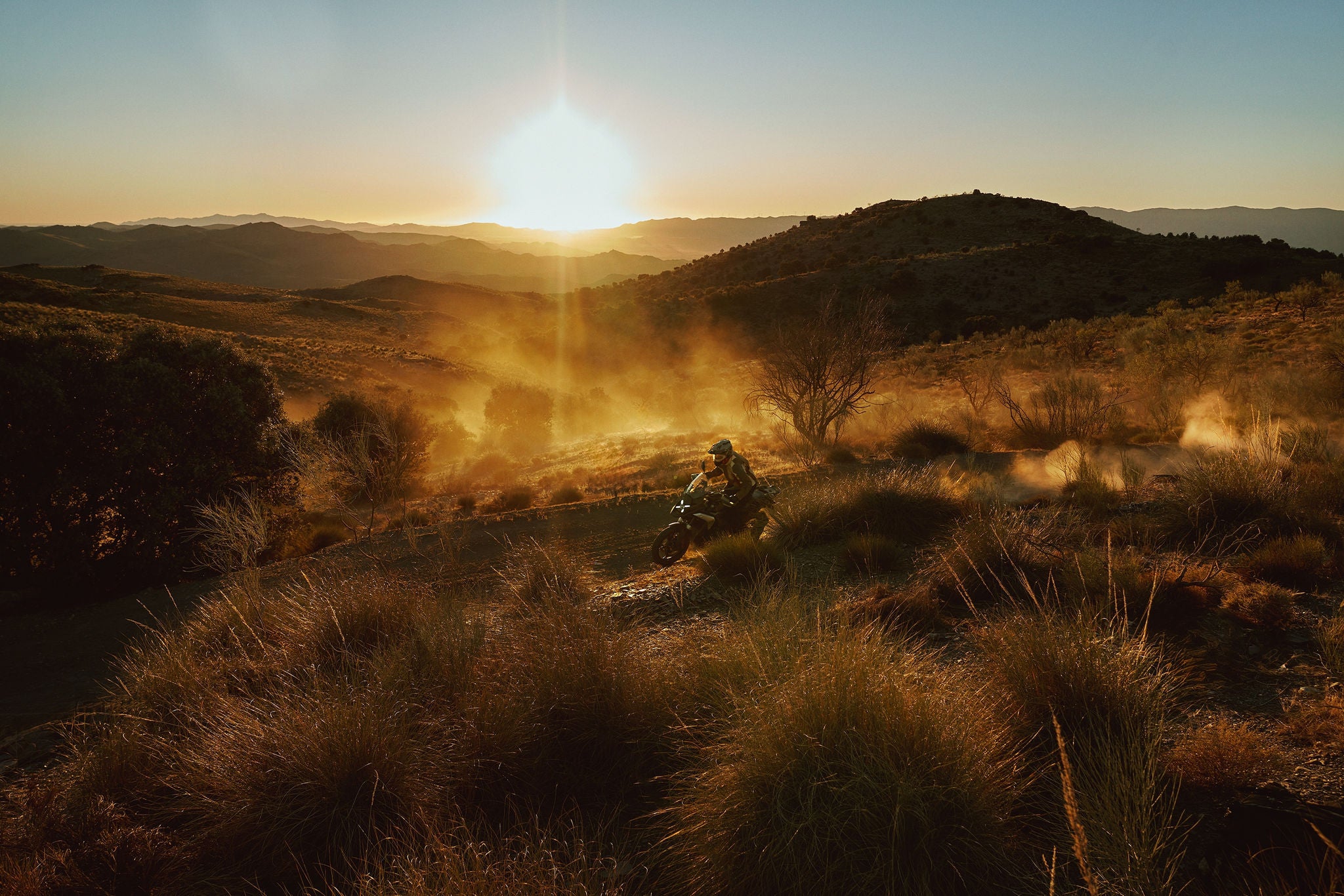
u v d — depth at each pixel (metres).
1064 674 3.33
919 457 13.77
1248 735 2.93
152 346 11.55
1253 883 2.26
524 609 5.75
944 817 2.54
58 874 2.85
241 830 3.04
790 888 2.46
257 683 4.52
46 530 9.95
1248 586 4.57
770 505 8.39
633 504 12.20
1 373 9.65
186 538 10.18
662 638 5.13
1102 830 2.38
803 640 3.84
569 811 3.25
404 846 2.87
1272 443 8.12
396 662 4.16
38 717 5.32
